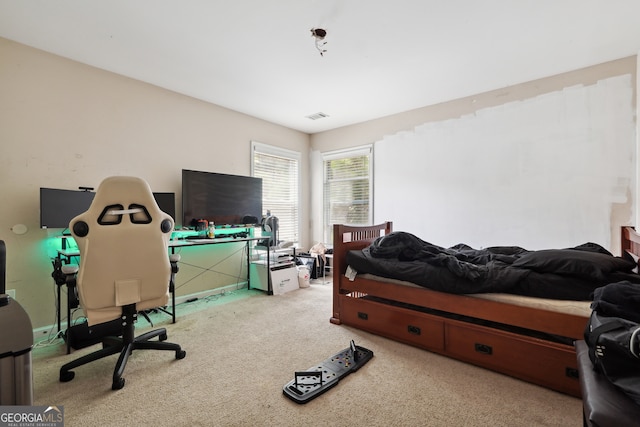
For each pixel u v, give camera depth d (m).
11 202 2.34
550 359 1.61
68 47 2.46
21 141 2.38
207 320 2.71
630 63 2.63
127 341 1.87
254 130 4.24
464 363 1.90
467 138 3.53
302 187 5.00
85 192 2.53
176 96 3.38
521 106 3.17
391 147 4.18
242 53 2.59
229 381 1.70
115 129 2.90
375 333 2.35
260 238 3.65
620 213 2.66
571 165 2.89
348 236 2.73
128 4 1.97
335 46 2.50
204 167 3.63
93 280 1.61
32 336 0.63
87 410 1.45
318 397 1.55
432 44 2.47
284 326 2.55
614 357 0.85
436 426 1.33
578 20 2.15
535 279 1.72
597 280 1.58
